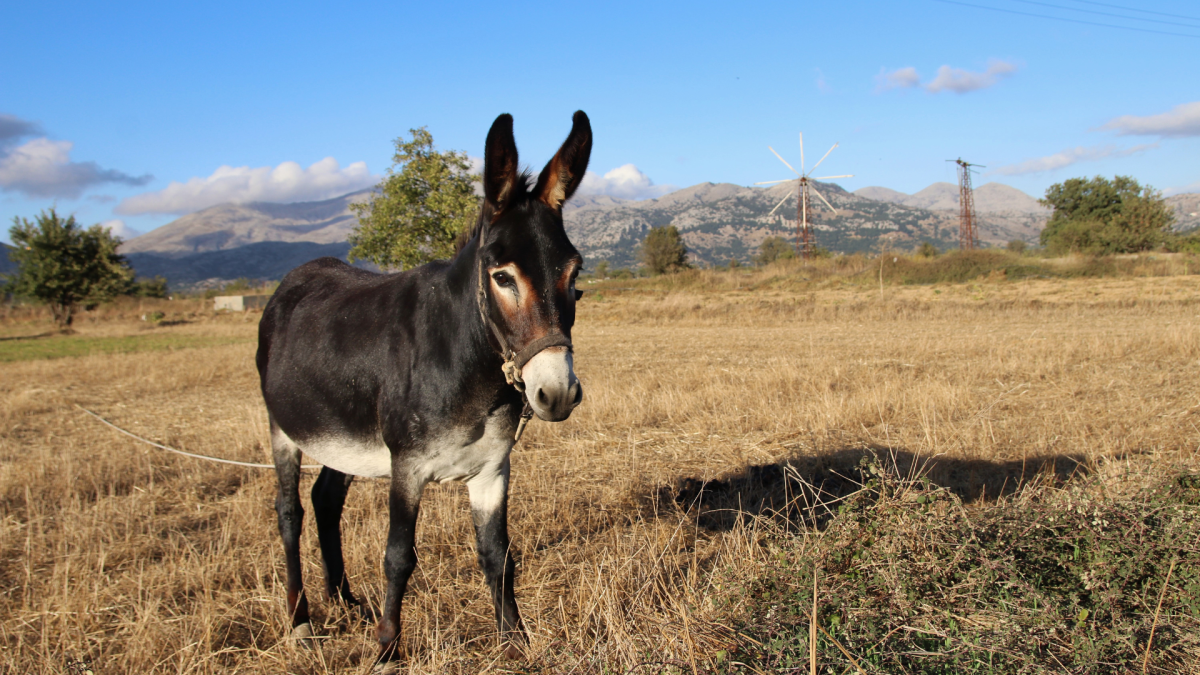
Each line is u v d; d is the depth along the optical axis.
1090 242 40.94
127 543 4.47
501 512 3.09
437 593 3.61
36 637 3.28
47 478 5.93
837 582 2.92
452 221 15.21
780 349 13.70
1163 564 2.85
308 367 3.41
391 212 15.77
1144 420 6.43
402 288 3.25
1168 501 3.25
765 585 2.98
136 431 8.17
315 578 4.01
